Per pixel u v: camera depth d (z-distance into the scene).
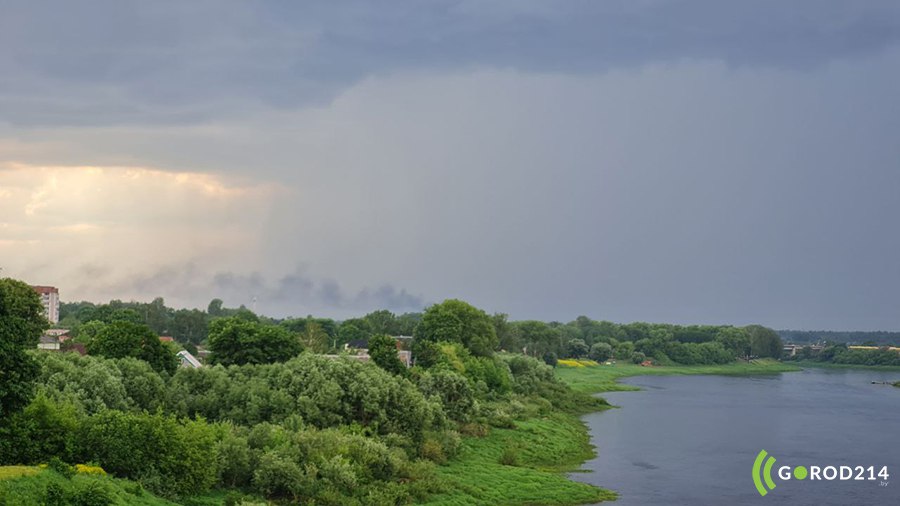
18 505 56.88
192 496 75.62
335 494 82.94
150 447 73.94
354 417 109.12
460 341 197.25
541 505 94.94
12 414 69.06
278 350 137.38
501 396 167.50
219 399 103.75
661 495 102.12
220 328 142.50
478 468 107.50
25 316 128.62
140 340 119.38
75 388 87.31
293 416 99.69
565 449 129.50
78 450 71.12
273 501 80.94
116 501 63.50
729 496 102.38
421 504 88.12
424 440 109.62
